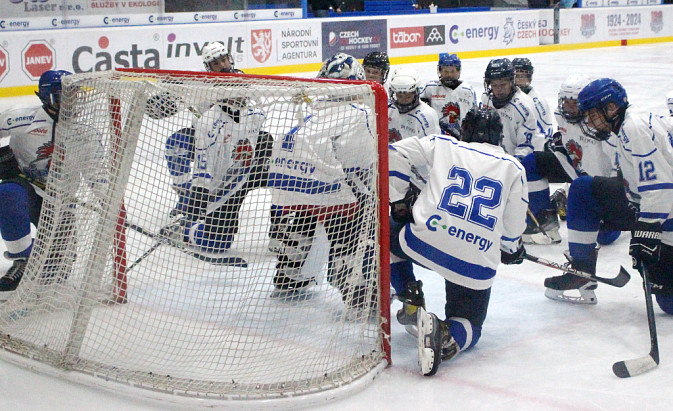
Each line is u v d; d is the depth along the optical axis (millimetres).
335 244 3328
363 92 3061
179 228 3443
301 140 3355
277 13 15664
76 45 12844
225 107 3379
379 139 3096
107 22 13391
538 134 5461
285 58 15516
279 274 3436
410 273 3623
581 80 4359
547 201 5137
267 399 2881
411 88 4883
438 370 3211
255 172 3418
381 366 3195
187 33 14055
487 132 3367
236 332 3369
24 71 12391
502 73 5254
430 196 3195
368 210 3201
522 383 3078
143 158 3438
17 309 3518
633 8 21344
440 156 3277
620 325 3686
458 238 3125
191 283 3756
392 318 3842
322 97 3133
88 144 3463
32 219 4324
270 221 3523
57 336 3299
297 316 3467
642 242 3447
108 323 3332
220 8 14797
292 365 3105
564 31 20109
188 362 3145
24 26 12617
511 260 3521
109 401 2957
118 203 3324
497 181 3201
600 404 2889
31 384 3092
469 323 3248
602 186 3873
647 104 11125
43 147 4055
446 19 17906
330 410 2877
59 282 3428
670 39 22375
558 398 2941
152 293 3668
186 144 3416
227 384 2951
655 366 3174
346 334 3334
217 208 3410
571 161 4789
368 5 19703
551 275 4488
